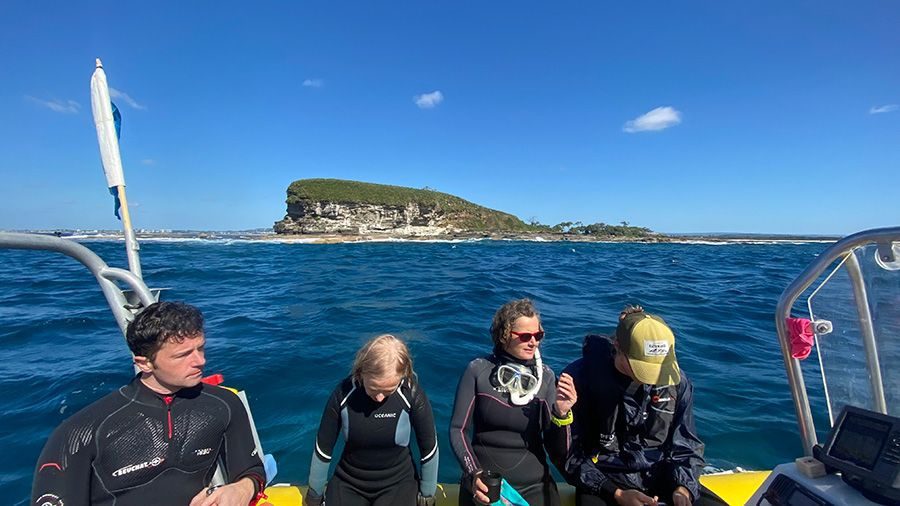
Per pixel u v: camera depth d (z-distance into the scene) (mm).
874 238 1785
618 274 19641
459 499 2641
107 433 1755
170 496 1821
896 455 1492
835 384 2047
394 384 2367
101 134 2203
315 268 22016
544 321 9094
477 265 24984
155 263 22938
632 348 2293
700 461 2396
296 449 3969
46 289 12883
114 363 6199
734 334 7961
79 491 1666
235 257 30234
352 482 2557
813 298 2064
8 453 3848
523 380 2621
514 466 2609
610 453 2557
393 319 9125
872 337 1926
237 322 8914
